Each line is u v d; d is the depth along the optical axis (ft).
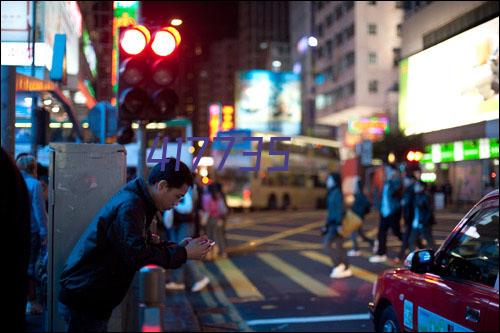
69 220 13.21
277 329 22.52
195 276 30.68
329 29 148.77
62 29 50.75
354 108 139.95
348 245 52.42
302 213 113.70
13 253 5.32
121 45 21.67
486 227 11.23
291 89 225.35
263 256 45.47
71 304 10.14
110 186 13.34
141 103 21.63
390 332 14.83
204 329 22.66
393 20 51.98
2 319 5.20
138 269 9.62
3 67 23.26
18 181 5.52
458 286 11.48
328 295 29.12
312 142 123.75
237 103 228.22
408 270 14.52
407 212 33.63
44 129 28.55
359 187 44.86
